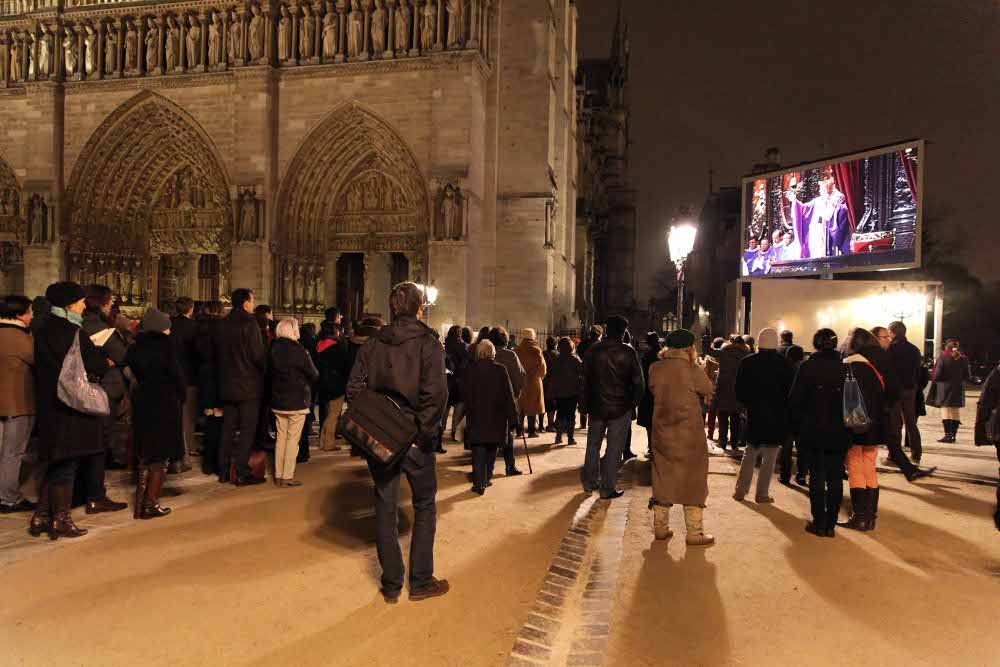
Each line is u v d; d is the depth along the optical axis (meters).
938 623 5.77
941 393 16.88
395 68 31.08
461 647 5.09
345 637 5.21
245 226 31.80
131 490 10.08
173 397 8.56
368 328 13.62
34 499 9.49
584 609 5.98
